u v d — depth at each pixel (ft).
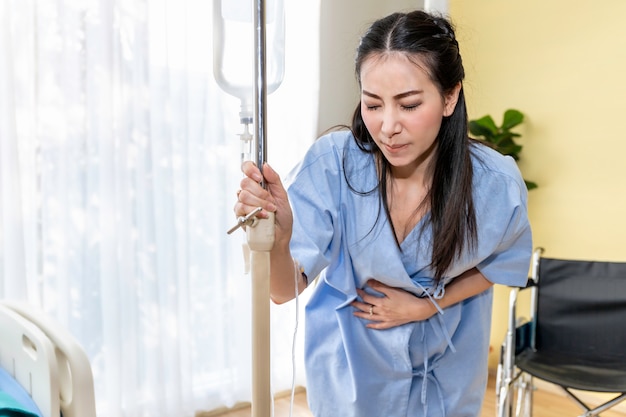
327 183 3.43
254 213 2.18
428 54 2.79
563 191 9.32
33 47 6.41
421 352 3.68
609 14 8.73
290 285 3.09
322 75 8.79
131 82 7.09
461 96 3.27
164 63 7.36
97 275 7.02
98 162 6.98
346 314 3.61
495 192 3.42
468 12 10.46
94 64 6.91
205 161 8.00
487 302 3.91
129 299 7.19
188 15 7.70
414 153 2.95
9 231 6.35
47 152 6.66
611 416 8.42
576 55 9.11
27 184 6.55
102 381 7.09
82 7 6.69
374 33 2.89
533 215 9.69
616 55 8.68
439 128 3.16
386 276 3.49
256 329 2.22
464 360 3.82
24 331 3.48
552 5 9.34
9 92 6.24
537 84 9.58
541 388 9.37
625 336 6.81
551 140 9.44
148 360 7.45
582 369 6.38
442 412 3.76
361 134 3.43
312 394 3.77
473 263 3.52
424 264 3.50
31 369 3.44
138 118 7.20
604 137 8.84
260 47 2.19
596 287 7.00
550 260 7.26
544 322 7.16
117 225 7.08
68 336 3.39
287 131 8.63
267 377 2.22
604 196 8.86
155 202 7.50
